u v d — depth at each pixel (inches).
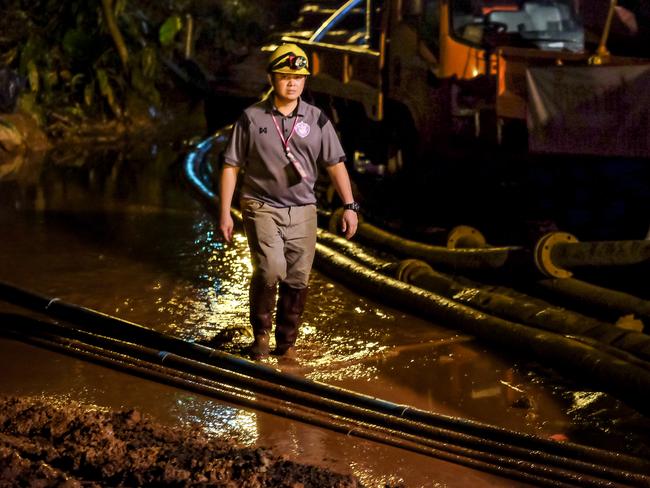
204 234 332.5
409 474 155.6
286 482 143.3
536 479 152.3
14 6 617.6
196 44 774.5
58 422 166.7
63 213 364.2
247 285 270.4
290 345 210.5
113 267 285.6
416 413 172.1
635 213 327.9
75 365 202.8
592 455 154.1
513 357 215.2
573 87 279.6
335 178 201.6
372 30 404.8
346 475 149.0
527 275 263.6
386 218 355.9
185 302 252.5
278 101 193.8
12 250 303.6
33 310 234.5
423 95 359.6
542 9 365.7
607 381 190.7
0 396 179.8
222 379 192.9
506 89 304.3
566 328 217.5
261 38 818.2
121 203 387.9
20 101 565.0
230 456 153.1
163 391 189.8
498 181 380.5
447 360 212.7
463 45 346.0
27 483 140.3
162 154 537.0
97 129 606.2
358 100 380.5
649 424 180.4
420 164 380.5
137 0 745.0
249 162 197.5
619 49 336.2
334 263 276.7
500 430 163.0
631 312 223.6
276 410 179.2
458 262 270.2
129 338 214.8
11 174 457.1
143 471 147.1
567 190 357.7
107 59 631.2
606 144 276.1
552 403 190.2
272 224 198.5
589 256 236.5
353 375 202.2
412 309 244.2
